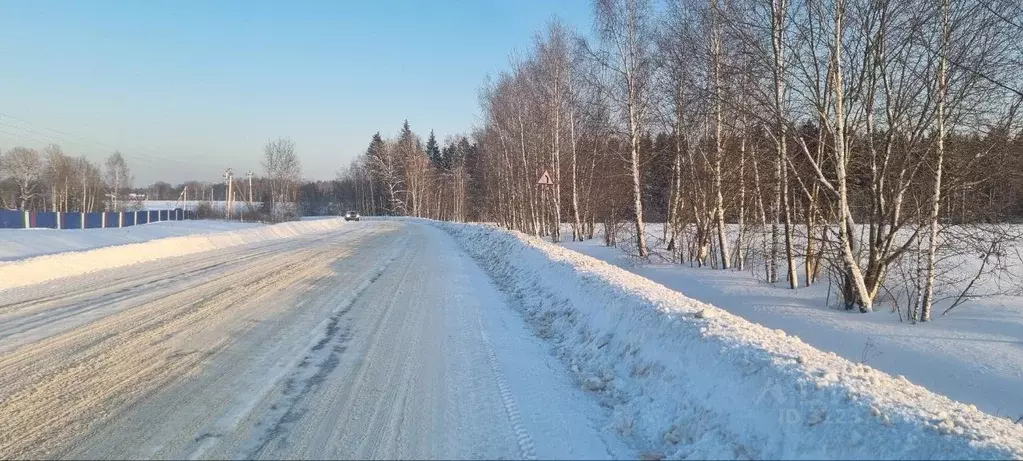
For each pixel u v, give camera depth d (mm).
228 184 62312
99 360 5922
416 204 79438
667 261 18578
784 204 13250
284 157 65000
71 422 4285
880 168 10297
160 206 104750
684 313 5754
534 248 13898
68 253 13203
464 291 11359
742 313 10188
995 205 10453
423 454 3904
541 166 30234
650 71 18688
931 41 9094
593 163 30891
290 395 5008
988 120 9367
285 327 7684
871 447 3113
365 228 42281
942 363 6906
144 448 3869
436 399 4992
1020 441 3115
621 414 4652
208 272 13406
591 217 32531
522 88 31484
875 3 9383
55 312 8398
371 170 94125
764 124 11352
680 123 17281
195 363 5883
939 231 9891
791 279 12312
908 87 9531
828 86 10227
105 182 83500
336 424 4391
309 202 113500
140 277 12312
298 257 17547
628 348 5852
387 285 11953
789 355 4277
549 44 27891
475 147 71500
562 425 4469
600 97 21219
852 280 9844
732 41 12172
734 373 4262
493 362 6156
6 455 3709
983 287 11469
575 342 6922
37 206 69312
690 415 4277
